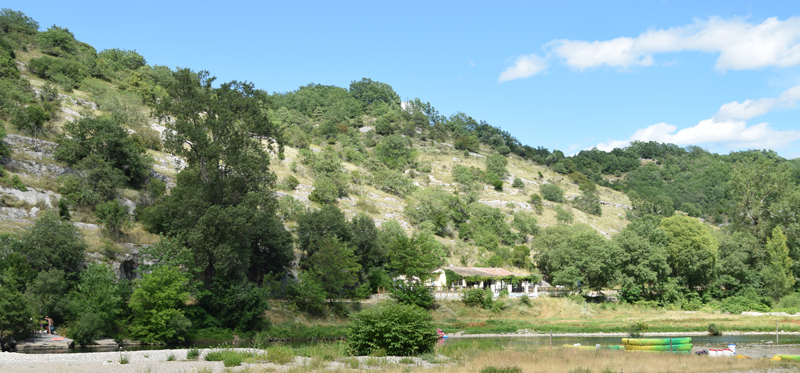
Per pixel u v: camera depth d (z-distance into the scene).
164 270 47.03
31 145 69.69
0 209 52.97
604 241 89.25
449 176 168.00
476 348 37.03
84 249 48.44
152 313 45.53
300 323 58.50
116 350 40.53
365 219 81.44
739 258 88.06
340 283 65.50
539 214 149.50
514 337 56.97
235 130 57.72
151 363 28.69
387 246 84.12
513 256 105.94
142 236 61.69
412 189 137.25
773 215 96.50
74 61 119.50
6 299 37.72
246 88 60.72
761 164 103.56
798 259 90.94
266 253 70.06
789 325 65.12
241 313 53.34
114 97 104.12
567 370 27.98
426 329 34.22
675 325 65.81
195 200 53.12
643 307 78.75
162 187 76.06
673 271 89.38
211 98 56.94
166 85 56.72
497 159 179.75
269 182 59.75
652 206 166.62
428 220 111.25
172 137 56.47
